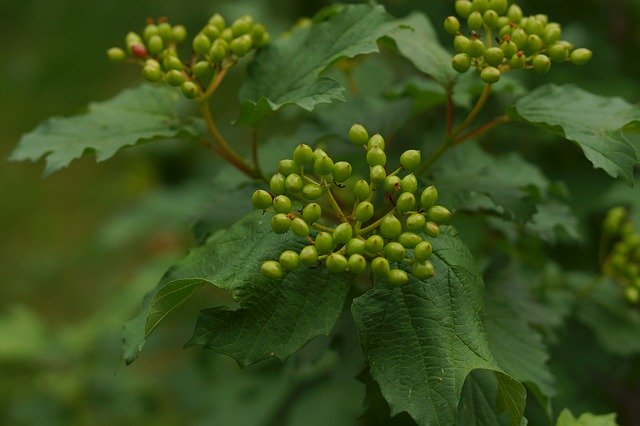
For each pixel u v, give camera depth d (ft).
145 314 6.26
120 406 15.26
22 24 36.60
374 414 6.62
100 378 15.11
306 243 6.08
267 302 5.91
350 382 11.44
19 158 7.80
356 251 5.74
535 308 8.42
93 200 29.53
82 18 35.53
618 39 13.83
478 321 5.77
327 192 6.09
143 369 22.76
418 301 5.79
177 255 16.34
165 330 15.97
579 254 12.66
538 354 7.41
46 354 14.84
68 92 33.35
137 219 16.81
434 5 13.24
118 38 34.45
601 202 11.99
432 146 10.22
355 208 6.05
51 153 7.75
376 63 10.69
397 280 5.68
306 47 7.57
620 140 6.52
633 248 10.15
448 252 5.95
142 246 26.48
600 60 13.12
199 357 14.90
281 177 6.13
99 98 32.83
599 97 7.03
